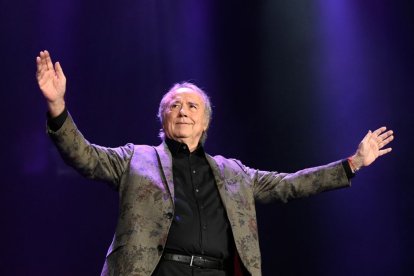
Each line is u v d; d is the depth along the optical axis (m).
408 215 8.91
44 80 3.44
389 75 9.29
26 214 9.33
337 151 9.38
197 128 4.14
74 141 3.52
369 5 9.48
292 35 9.84
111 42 9.74
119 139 9.62
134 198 3.63
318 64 9.66
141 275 3.42
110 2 9.77
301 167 9.51
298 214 9.37
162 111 4.25
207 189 3.88
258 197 4.20
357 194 9.16
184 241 3.61
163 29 9.88
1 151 9.31
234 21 10.04
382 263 8.94
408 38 9.26
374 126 9.26
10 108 9.38
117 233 3.58
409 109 9.13
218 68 9.90
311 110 9.60
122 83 9.72
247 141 9.74
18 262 9.25
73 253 9.43
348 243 9.10
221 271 3.68
